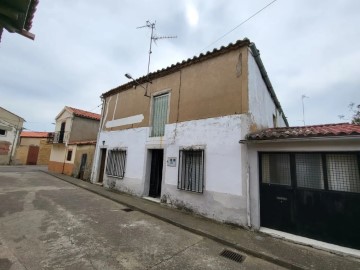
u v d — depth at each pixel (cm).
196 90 737
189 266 356
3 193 812
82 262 344
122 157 1009
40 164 2667
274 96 938
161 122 855
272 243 450
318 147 469
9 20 270
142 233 489
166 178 759
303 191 486
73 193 900
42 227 484
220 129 635
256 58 684
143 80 960
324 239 446
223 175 600
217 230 515
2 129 2245
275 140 500
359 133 396
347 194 436
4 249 371
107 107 1207
